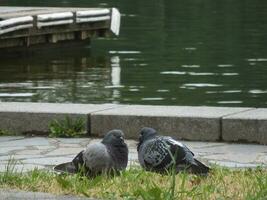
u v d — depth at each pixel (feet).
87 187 22.33
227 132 32.55
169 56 85.35
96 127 33.91
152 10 135.85
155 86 66.85
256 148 31.42
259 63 79.51
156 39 100.01
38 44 91.25
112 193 21.59
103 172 23.79
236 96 62.23
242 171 25.72
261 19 120.98
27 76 74.74
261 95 62.69
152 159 24.26
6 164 28.35
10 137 34.06
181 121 32.96
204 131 32.78
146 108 34.91
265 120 32.09
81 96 62.34
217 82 68.69
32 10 96.32
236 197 21.42
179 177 23.58
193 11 134.92
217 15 128.26
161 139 24.38
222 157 29.68
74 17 93.50
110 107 35.35
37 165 28.17
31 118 34.42
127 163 25.82
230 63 79.71
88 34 95.96
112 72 76.13
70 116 34.19
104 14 96.89
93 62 84.12
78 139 33.53
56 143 32.65
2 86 68.08
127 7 139.74
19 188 22.45
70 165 24.62
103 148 23.79
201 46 92.63
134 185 22.62
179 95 62.69
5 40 87.35
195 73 73.61
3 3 149.18
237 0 154.10
